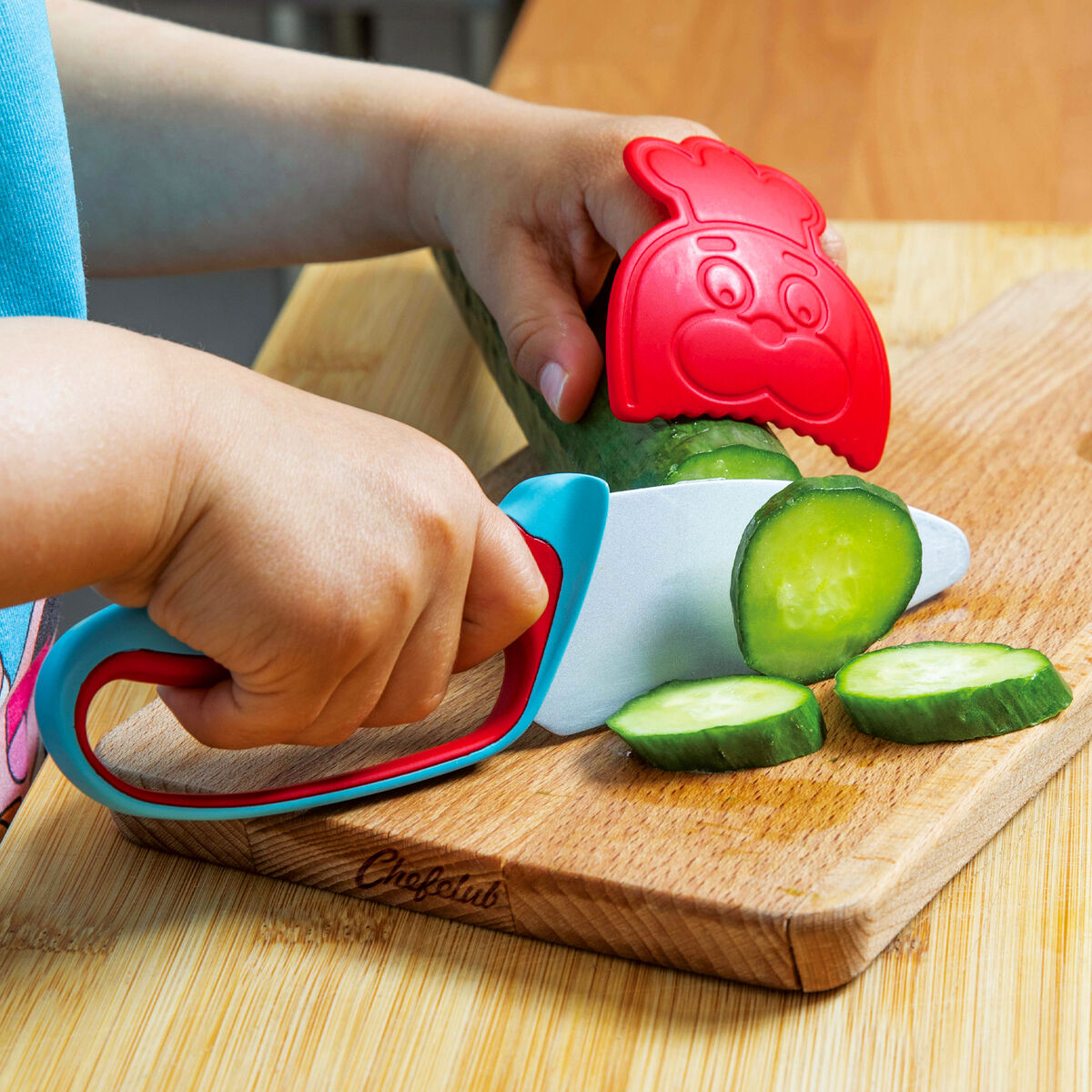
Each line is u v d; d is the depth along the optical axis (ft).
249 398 1.51
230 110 2.86
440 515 1.54
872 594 1.93
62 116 2.19
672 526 1.90
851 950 1.52
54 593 1.38
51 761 2.07
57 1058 1.56
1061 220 3.65
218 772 1.86
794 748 1.77
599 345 2.32
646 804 1.73
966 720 1.75
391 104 2.79
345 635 1.49
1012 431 2.64
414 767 1.75
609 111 4.29
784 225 2.15
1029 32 4.65
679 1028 1.54
